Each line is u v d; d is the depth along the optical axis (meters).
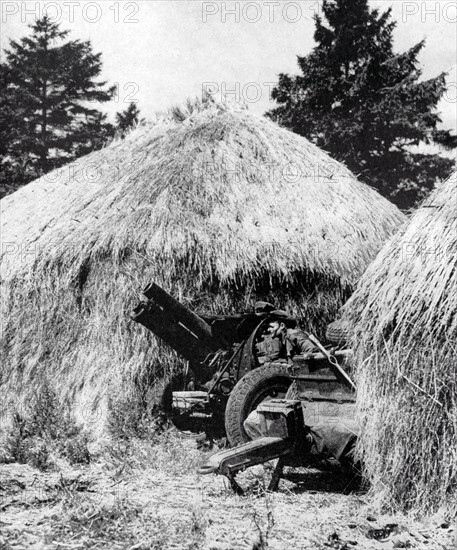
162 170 10.63
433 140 24.33
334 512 5.46
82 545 4.38
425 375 5.41
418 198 24.05
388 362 5.66
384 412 5.66
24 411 9.55
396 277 5.83
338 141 23.98
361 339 6.00
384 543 4.74
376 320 5.86
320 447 6.14
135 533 4.66
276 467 6.13
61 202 11.38
